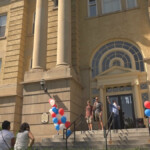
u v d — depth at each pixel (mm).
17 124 14578
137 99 13094
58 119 11086
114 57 15094
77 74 14617
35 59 14000
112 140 8680
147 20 14984
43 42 14469
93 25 16406
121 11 15945
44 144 9438
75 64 15055
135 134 9336
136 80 13445
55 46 15523
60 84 12648
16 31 17266
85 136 10039
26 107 12906
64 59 13375
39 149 8367
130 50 14859
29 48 17031
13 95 14930
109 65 14969
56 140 9922
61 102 12234
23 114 12812
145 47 14352
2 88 15625
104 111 13758
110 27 15828
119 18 15820
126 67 14500
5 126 5457
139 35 14805
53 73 13055
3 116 14617
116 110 11008
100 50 15688
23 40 17188
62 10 14609
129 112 13305
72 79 12828
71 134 10586
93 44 15867
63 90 12453
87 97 14383
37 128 12258
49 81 12922
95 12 17234
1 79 16172
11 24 17719
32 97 13000
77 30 16375
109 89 14383
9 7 18516
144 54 14195
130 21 15430
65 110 12000
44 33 14766
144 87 13430
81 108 13977
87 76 14992
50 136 11844
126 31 15258
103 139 9203
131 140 8422
